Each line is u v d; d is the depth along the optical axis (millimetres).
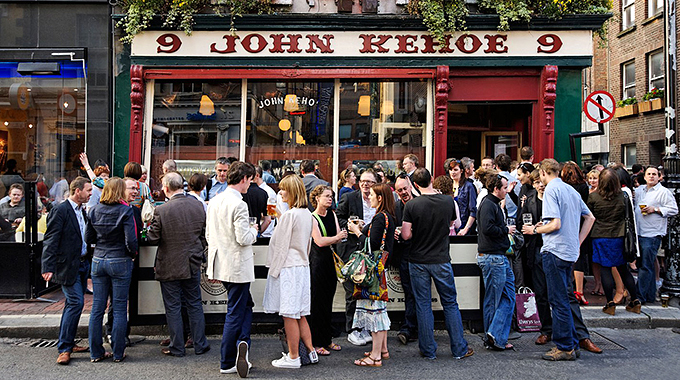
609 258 7168
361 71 9586
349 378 5223
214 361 5719
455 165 7883
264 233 7312
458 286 6707
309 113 9938
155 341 6469
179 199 5863
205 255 6496
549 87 9508
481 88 9758
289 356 5535
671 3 8570
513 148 10578
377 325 5547
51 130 9930
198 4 9531
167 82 9828
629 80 17828
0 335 6574
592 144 18516
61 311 7270
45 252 5520
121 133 9750
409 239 5957
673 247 7617
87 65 9758
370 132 9938
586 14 9414
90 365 5586
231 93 9898
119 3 9695
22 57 9742
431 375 5305
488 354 5973
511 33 9570
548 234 5754
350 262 5457
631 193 8438
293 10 9648
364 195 6809
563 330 5715
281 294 5410
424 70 9594
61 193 9875
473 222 7668
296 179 5590
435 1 9359
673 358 5824
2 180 7836
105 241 5633
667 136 8250
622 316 7125
